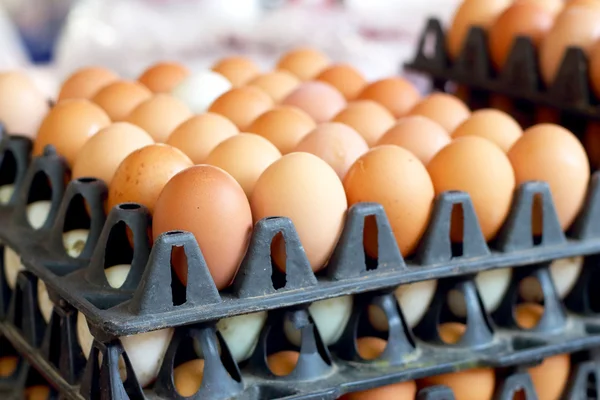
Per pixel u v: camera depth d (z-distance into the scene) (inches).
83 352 29.0
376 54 55.4
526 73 35.0
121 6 58.9
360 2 60.1
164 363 28.1
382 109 33.4
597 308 32.8
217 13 60.3
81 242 30.4
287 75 37.0
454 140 30.9
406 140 31.5
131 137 31.1
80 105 32.9
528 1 36.6
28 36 71.3
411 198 29.5
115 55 56.6
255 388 28.5
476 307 30.5
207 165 28.5
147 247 28.5
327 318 29.6
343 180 30.1
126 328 26.7
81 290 28.5
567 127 35.2
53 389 30.5
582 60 33.6
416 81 52.5
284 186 28.6
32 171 31.7
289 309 28.7
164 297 27.2
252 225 28.6
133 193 29.1
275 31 56.8
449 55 38.4
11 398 31.4
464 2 37.9
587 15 34.2
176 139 31.6
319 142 30.8
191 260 27.3
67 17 71.4
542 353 30.5
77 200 30.7
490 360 30.0
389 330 29.6
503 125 32.7
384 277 29.1
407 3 58.4
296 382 28.7
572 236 31.7
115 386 27.2
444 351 30.2
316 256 28.9
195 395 27.8
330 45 55.4
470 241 30.2
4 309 32.7
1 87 35.5
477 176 30.3
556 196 31.2
